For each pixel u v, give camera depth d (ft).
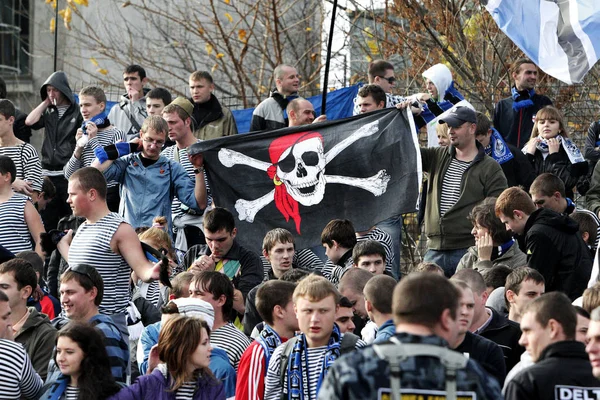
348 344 63.87
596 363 48.62
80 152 108.58
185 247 101.76
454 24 143.84
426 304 45.06
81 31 193.67
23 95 199.72
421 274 45.88
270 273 95.30
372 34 150.00
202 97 116.26
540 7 113.29
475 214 87.10
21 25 201.26
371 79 117.70
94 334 63.52
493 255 86.53
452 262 99.40
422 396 43.65
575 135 132.26
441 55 145.18
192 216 102.32
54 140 119.96
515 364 69.21
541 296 54.34
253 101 180.34
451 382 43.75
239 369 67.92
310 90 175.73
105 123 113.60
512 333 69.51
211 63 187.83
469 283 69.92
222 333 73.72
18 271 73.46
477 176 98.94
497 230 85.81
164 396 62.64
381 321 64.28
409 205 97.25
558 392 51.60
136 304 81.71
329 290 63.93
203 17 189.16
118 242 79.51
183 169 100.17
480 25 144.77
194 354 62.59
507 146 103.81
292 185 99.09
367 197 98.37
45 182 110.93
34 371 67.56
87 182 79.66
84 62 192.85
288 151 99.50
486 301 76.79
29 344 72.38
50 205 117.60
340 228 89.40
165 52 189.26
